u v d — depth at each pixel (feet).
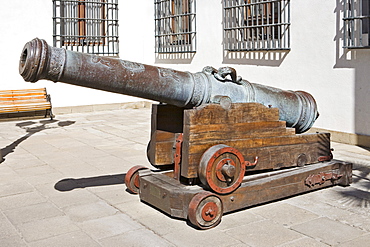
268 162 14.65
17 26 34.83
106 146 24.35
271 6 28.32
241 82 14.85
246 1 30.09
